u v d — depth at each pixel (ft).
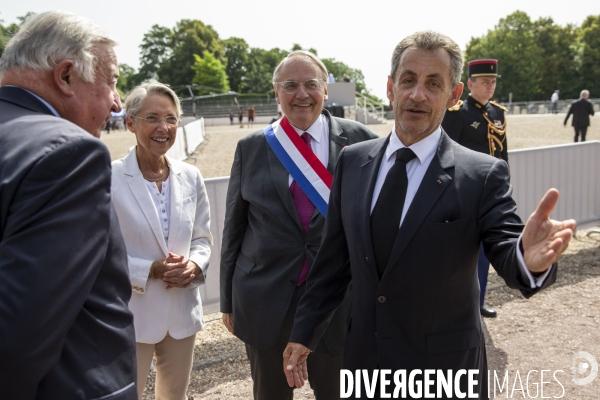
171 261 8.39
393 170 5.96
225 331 14.55
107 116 5.15
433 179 5.74
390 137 6.42
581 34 253.65
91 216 4.06
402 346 5.84
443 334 5.80
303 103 8.72
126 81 325.62
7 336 3.58
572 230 4.41
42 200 3.84
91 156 4.14
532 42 253.24
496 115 15.11
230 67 337.72
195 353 13.12
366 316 6.07
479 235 5.66
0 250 3.81
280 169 8.61
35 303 3.63
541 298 15.74
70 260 3.84
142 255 8.40
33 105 4.60
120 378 4.56
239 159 9.15
